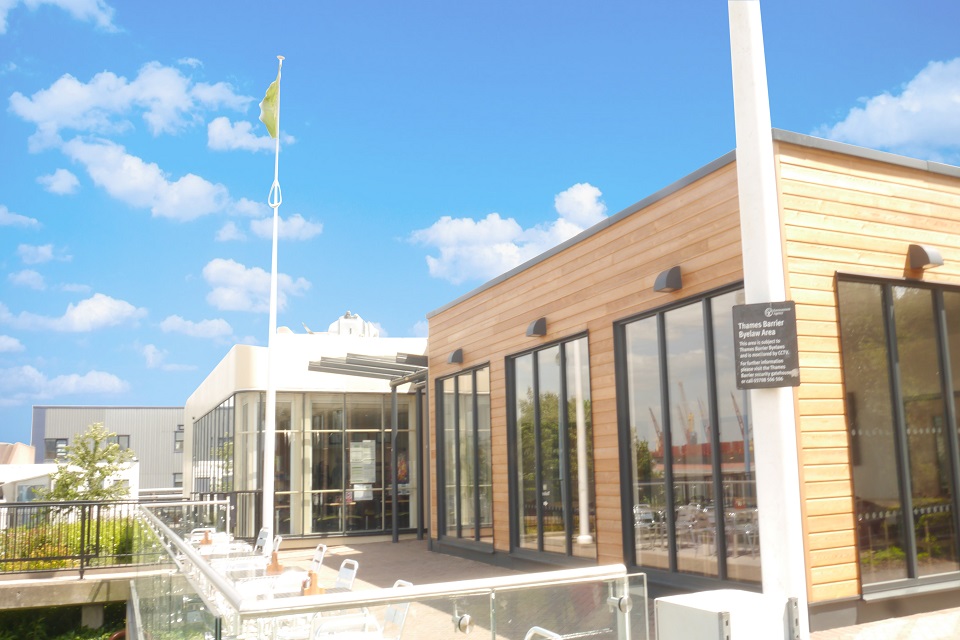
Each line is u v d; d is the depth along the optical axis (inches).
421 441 815.1
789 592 191.2
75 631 486.9
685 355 371.6
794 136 324.5
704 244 356.8
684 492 368.8
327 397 828.6
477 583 176.1
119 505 523.2
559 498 473.7
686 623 160.4
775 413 197.0
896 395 334.0
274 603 151.9
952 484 345.4
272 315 650.8
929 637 296.5
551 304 482.6
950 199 363.3
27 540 501.0
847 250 329.1
